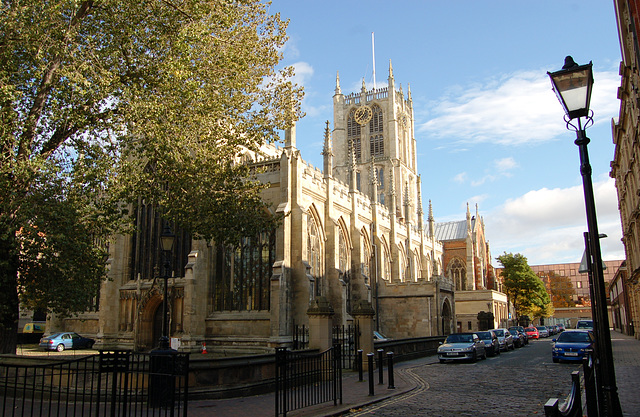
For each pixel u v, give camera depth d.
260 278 47.22
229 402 21.78
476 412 18.67
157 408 19.59
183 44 26.59
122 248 51.91
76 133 28.17
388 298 67.19
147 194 29.84
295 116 33.62
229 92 31.48
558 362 39.09
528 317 116.62
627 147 56.09
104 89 26.22
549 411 8.23
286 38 33.47
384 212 75.94
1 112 23.78
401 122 127.31
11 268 26.61
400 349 43.72
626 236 67.81
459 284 114.94
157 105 27.00
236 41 30.95
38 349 54.47
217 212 30.41
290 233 47.28
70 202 26.70
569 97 14.40
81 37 27.25
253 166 49.88
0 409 19.98
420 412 18.88
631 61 35.62
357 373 33.09
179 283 47.28
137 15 28.02
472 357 40.47
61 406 20.89
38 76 25.08
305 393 20.19
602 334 13.13
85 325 54.75
